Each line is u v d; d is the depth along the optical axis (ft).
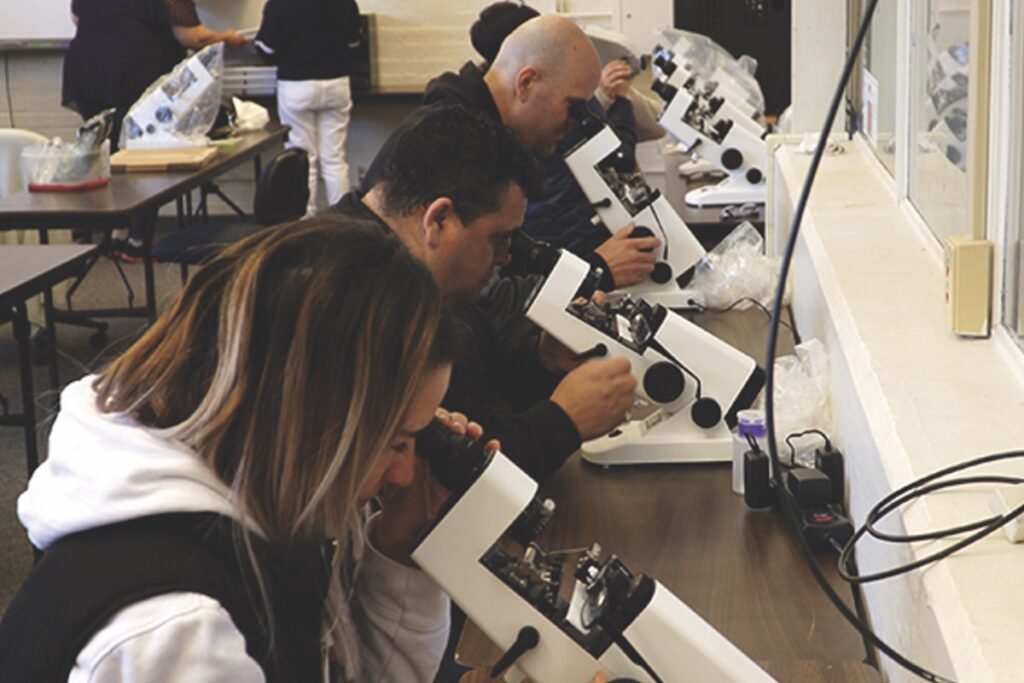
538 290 6.82
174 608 3.10
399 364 3.27
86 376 3.81
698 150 13.53
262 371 3.23
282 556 3.37
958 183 6.80
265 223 16.80
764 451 6.56
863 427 5.55
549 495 6.81
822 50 12.80
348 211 6.31
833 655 5.02
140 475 3.24
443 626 4.48
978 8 5.60
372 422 3.26
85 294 20.74
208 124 17.93
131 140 17.71
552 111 9.34
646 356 6.87
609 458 7.11
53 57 24.84
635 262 9.84
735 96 15.78
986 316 5.82
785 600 5.49
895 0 9.61
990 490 4.36
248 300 3.24
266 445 3.22
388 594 4.34
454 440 4.02
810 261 8.55
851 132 12.26
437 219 6.17
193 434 3.28
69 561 3.22
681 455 7.13
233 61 24.13
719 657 3.87
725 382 7.00
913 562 4.09
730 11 17.87
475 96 9.21
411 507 4.38
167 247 16.75
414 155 6.21
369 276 3.29
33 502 3.39
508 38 9.30
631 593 3.90
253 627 3.29
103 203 14.60
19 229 14.26
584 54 9.29
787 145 12.32
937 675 3.72
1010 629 3.50
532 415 6.38
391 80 24.91
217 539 3.26
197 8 24.64
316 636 3.64
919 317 6.31
